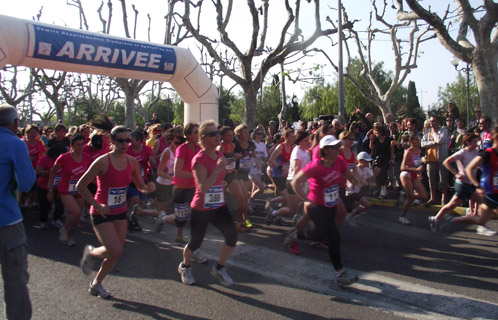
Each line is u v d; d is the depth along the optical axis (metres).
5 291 3.07
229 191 6.51
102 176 4.03
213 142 4.06
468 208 7.77
